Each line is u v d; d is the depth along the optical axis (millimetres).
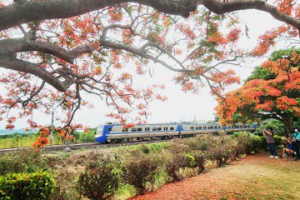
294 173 6480
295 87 8531
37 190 3199
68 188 4723
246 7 2150
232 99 4820
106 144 21578
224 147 9125
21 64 1591
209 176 6570
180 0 1629
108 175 4684
